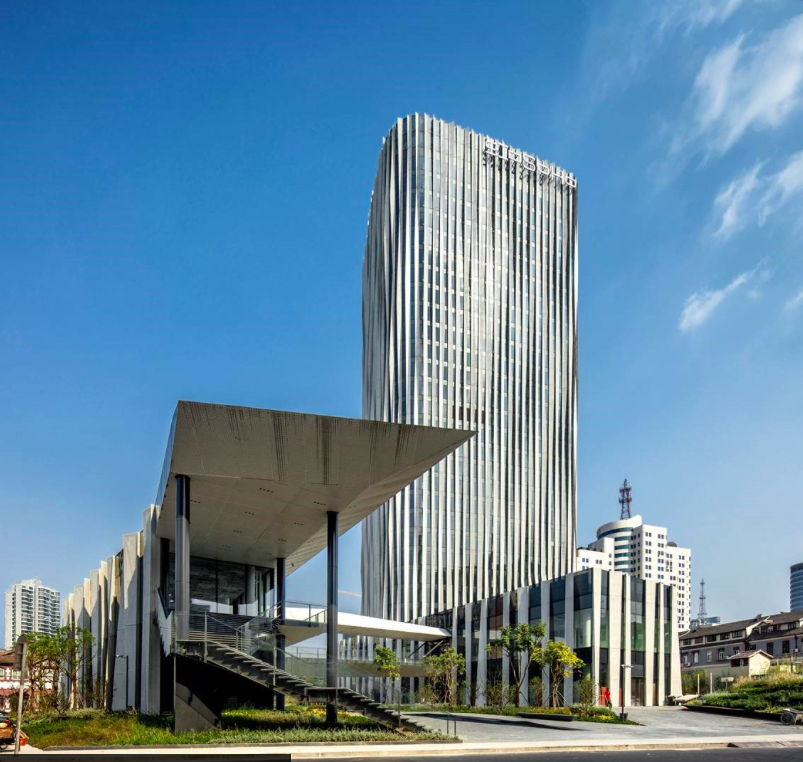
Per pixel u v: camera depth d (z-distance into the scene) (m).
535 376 120.38
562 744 24.81
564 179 131.25
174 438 27.67
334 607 33.03
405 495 105.81
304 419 28.30
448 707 48.84
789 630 73.69
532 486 115.19
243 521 37.00
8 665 63.97
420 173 117.69
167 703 39.31
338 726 27.84
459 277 116.75
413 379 110.38
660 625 53.00
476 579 106.44
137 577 44.50
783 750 24.91
